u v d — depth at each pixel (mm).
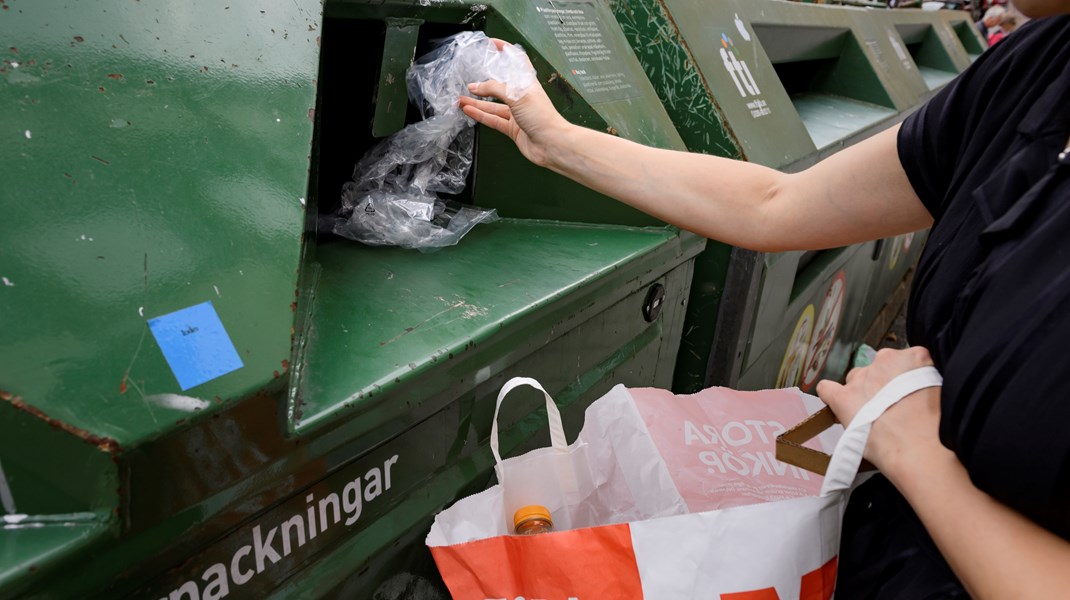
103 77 644
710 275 1642
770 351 1933
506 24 1195
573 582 762
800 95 2865
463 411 941
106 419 520
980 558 569
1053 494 532
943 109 765
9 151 568
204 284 618
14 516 524
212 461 601
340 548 801
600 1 1531
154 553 587
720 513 759
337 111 1185
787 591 747
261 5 801
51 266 548
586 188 1304
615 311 1260
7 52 599
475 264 1108
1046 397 523
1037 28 683
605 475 989
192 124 682
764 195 950
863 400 720
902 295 4199
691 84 1601
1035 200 577
